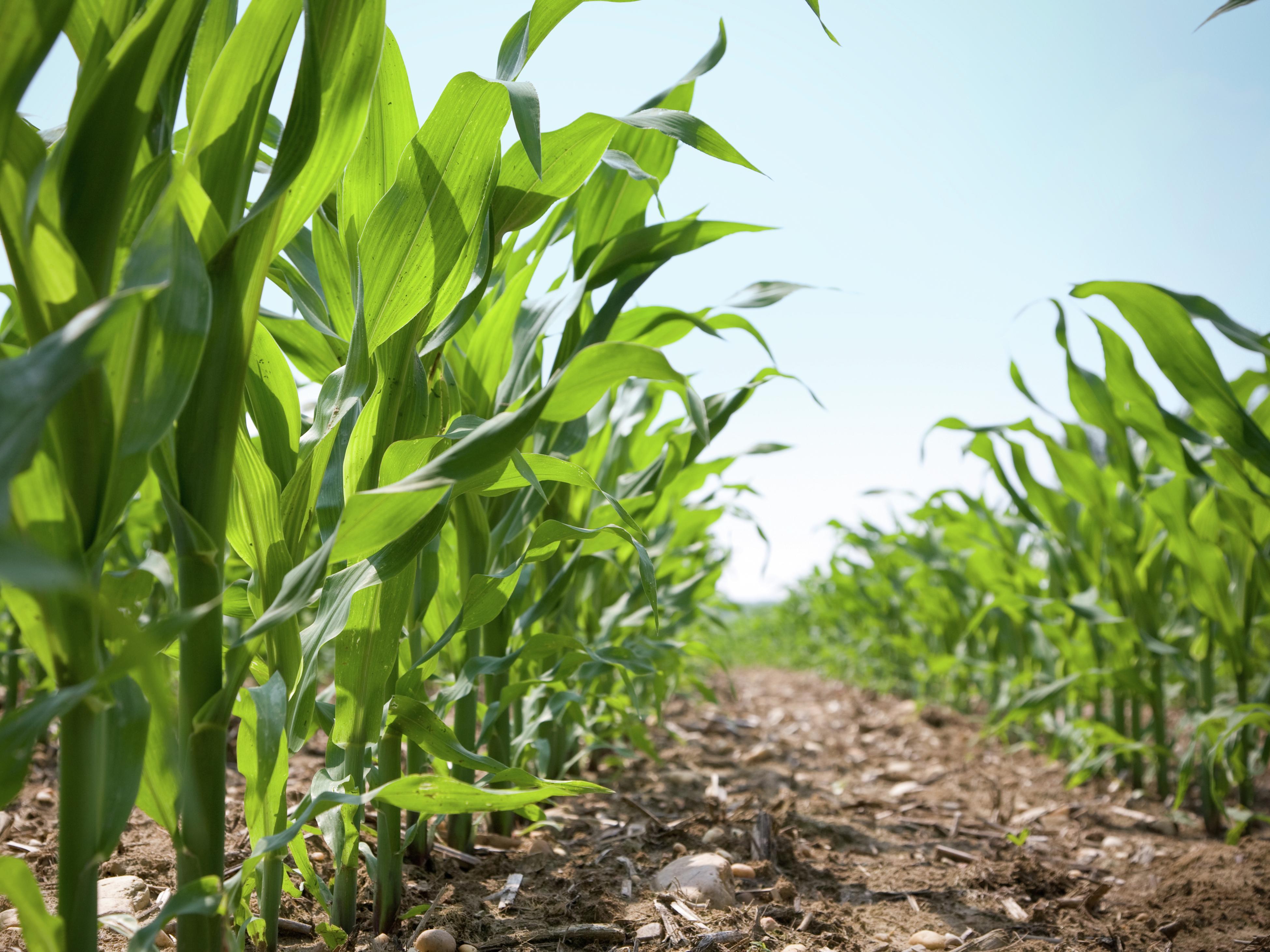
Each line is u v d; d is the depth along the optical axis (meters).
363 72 0.83
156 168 0.73
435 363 1.12
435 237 0.95
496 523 1.48
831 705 4.75
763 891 1.50
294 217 0.82
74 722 0.66
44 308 0.64
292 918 1.17
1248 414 1.53
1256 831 2.16
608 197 1.41
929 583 4.10
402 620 1.01
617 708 2.02
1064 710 3.34
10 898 0.64
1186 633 2.58
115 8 0.69
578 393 0.83
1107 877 1.81
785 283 1.40
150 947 0.66
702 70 1.27
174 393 0.63
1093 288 1.56
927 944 1.34
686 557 2.65
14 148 0.63
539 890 1.39
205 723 0.74
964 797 2.53
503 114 0.96
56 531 0.62
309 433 1.01
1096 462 2.59
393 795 0.81
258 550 0.91
